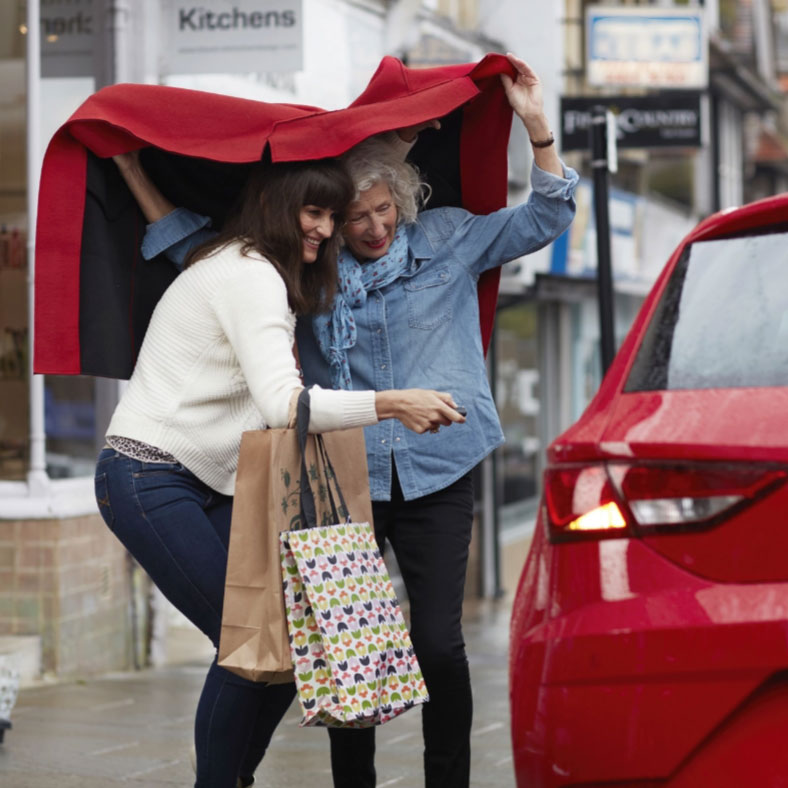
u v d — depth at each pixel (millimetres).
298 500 3299
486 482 15547
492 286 3971
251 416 3510
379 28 12289
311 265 3662
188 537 3438
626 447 2668
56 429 7961
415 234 3850
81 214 3590
